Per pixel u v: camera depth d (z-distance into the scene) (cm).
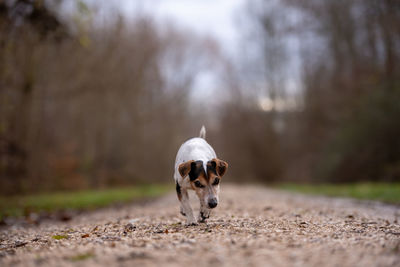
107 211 1243
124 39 2759
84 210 1316
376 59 3058
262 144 4297
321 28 3528
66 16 1597
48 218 1101
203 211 670
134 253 403
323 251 405
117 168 3578
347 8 3288
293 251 405
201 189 569
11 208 1245
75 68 2270
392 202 1181
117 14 2452
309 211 902
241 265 360
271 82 4231
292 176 4159
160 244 452
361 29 3225
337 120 3150
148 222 753
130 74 3055
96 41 2358
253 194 1842
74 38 1638
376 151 2561
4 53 1594
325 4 3488
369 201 1275
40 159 2406
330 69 3753
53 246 514
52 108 3073
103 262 380
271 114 4309
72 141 3152
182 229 593
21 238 674
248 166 4481
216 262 370
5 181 1986
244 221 682
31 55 1848
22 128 2086
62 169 2725
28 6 1460
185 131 4891
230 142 4700
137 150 3772
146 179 3728
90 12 1565
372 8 2922
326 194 1709
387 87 2556
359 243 445
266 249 415
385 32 2831
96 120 3092
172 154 4272
